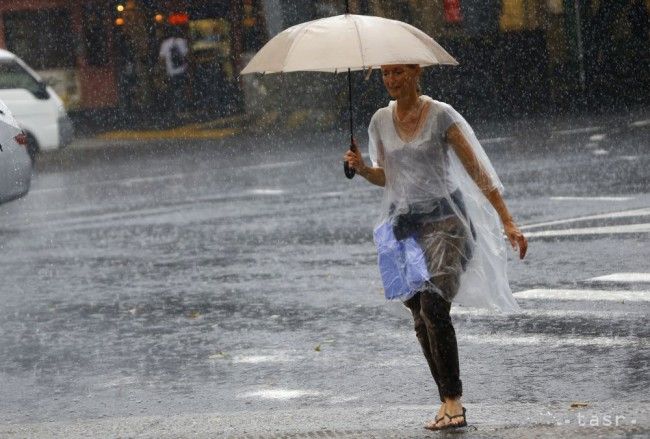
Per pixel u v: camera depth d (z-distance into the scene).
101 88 86.12
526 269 26.34
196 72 83.69
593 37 78.75
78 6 86.12
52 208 44.12
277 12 76.62
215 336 22.41
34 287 28.44
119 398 18.77
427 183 15.08
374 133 15.44
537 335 20.80
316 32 14.73
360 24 14.75
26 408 18.52
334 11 76.06
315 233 33.56
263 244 32.34
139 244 34.00
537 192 38.56
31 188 52.06
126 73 85.81
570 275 25.44
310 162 54.12
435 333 14.97
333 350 20.81
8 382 20.12
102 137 82.69
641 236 29.38
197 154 64.06
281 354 20.80
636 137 53.69
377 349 20.72
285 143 66.62
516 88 76.81
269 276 27.78
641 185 38.59
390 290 15.27
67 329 23.81
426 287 14.89
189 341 22.19
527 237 30.28
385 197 15.41
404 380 18.75
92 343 22.52
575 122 64.25
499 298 15.29
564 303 22.98
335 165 51.84
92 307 25.77
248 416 16.72
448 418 14.99
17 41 86.19
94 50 86.19
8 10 85.88
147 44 85.31
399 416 16.17
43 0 86.19
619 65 79.31
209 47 83.38
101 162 63.97
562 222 32.38
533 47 77.25
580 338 20.41
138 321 24.12
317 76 74.69
